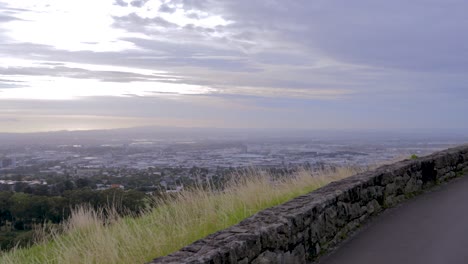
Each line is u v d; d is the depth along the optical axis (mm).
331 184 8211
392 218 8375
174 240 7707
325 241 6688
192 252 4504
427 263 5883
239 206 9602
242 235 4980
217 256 4371
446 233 7289
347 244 6914
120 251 7664
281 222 5590
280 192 10727
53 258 8664
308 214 6191
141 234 8156
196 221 8734
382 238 7117
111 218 10102
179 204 10117
